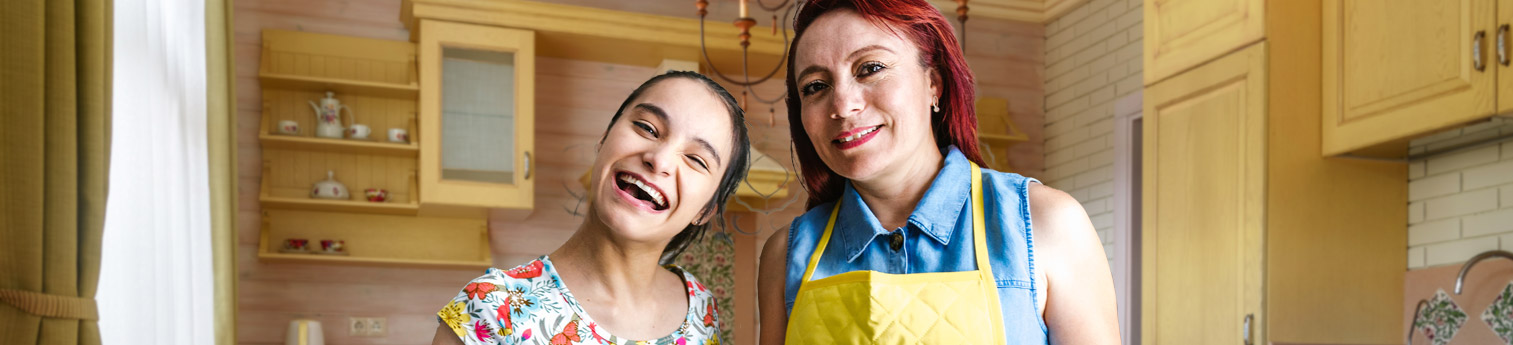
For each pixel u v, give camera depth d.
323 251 4.49
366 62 4.57
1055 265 1.14
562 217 4.80
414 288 4.68
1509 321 2.75
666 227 1.13
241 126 4.46
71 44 1.68
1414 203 3.11
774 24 3.12
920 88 1.21
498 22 4.41
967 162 1.24
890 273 1.20
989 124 5.14
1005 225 1.17
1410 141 2.87
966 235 1.19
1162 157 3.34
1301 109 2.99
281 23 4.55
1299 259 2.94
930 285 1.17
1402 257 3.09
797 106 1.33
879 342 1.16
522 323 1.08
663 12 4.88
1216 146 3.10
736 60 4.81
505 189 4.39
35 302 1.55
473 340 1.06
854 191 1.28
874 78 1.18
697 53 4.71
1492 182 2.86
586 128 4.86
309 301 4.54
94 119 1.75
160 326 2.60
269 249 4.46
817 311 1.22
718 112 1.16
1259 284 2.91
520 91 4.43
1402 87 2.73
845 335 1.19
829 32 1.20
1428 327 3.00
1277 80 2.96
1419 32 2.68
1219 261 3.06
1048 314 1.14
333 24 4.61
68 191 1.66
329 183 4.44
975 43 5.27
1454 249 2.96
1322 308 2.96
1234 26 3.07
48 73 1.65
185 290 2.96
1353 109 2.89
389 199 4.57
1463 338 2.89
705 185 1.15
